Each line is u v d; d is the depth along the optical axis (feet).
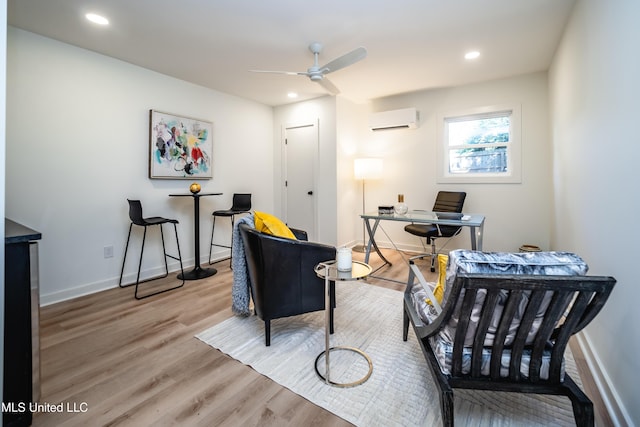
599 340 5.42
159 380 5.44
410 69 11.46
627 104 4.60
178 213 12.25
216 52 9.74
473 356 3.96
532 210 12.46
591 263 6.31
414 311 5.58
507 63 11.02
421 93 14.57
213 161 13.43
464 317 3.73
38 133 8.51
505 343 3.99
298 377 5.52
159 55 9.91
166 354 6.26
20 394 4.23
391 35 8.77
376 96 15.10
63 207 9.04
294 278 6.52
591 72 6.29
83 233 9.48
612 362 4.84
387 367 5.79
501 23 8.20
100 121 9.78
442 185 14.37
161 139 11.33
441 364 4.18
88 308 8.52
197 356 6.19
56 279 8.95
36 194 8.53
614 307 4.89
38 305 4.55
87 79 9.45
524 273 3.64
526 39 9.15
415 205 15.12
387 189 15.87
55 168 8.85
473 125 13.80
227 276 11.47
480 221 9.27
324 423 4.48
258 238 6.15
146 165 11.07
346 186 15.65
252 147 15.48
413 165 15.08
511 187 12.82
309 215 15.78
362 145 16.47
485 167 13.65
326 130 14.94
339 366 5.83
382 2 7.17
